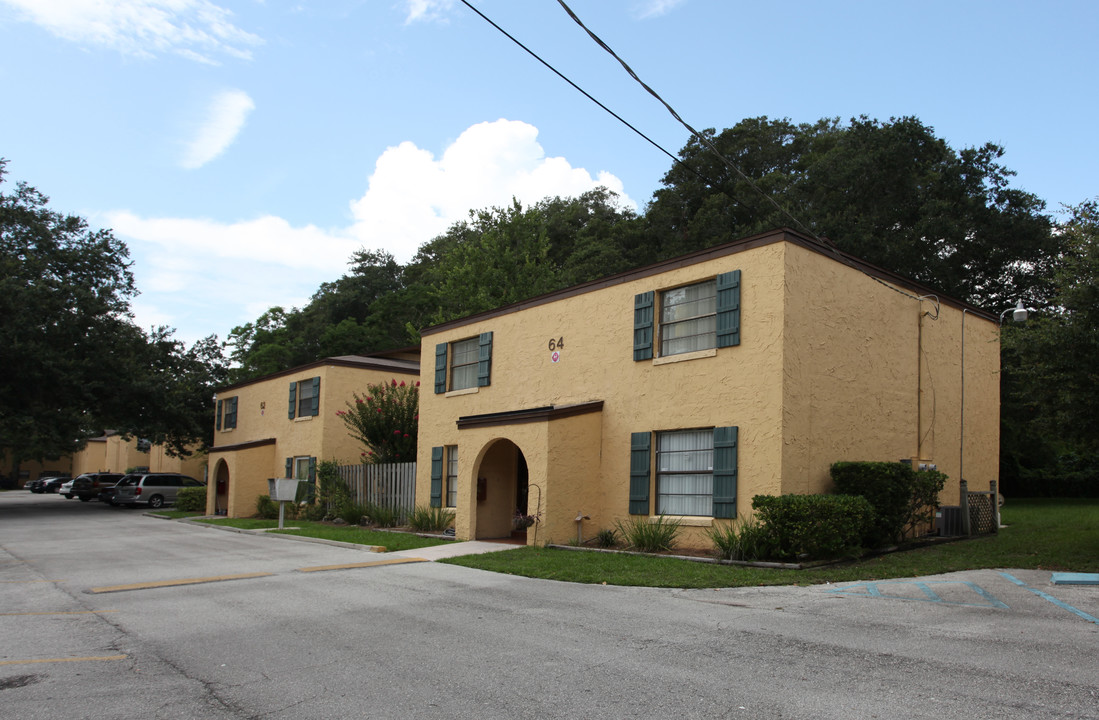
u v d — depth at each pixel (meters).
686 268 13.69
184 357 35.84
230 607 8.61
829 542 11.05
